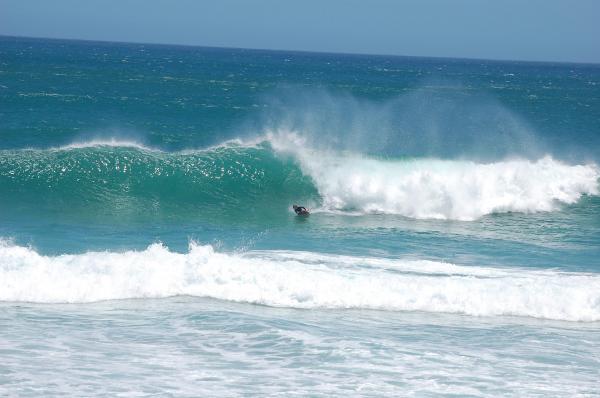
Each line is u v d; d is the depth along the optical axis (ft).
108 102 610.24
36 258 160.56
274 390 112.47
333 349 130.82
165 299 155.53
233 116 538.88
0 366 116.88
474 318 153.69
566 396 114.42
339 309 155.22
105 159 263.08
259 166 271.90
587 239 232.12
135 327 138.82
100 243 197.67
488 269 186.91
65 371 116.57
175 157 270.05
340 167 272.31
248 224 233.96
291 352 128.77
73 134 391.24
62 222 221.05
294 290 158.92
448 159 295.28
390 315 152.97
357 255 195.83
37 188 249.34
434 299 159.33
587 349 137.18
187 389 111.86
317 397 110.52
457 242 221.66
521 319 154.20
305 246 204.95
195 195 260.62
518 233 238.48
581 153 430.20
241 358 125.49
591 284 170.81
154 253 166.71
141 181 260.21
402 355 129.39
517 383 118.73
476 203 265.95
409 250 207.10
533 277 179.01
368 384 115.85
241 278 161.58
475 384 117.50
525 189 277.23
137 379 114.83
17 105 542.57
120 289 156.04
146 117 510.99
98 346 128.47
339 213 257.34
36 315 142.72
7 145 349.41
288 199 264.93
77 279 156.04
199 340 133.39
